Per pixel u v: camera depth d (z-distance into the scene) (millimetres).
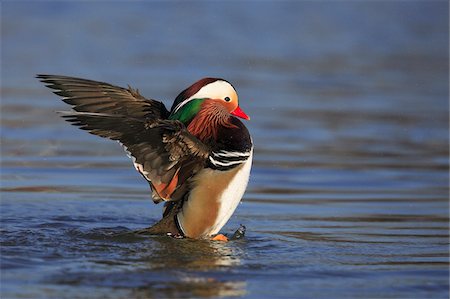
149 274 9445
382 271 9867
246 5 36906
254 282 9328
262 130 18797
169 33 30891
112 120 9719
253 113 20328
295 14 35562
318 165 16125
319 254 10570
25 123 18734
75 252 10227
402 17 35344
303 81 24406
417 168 16031
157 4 35906
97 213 12562
